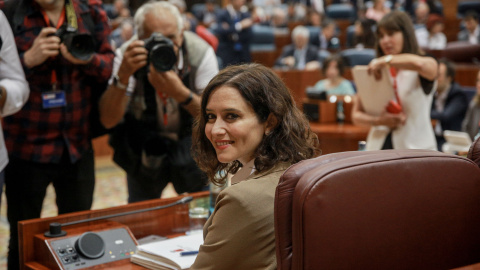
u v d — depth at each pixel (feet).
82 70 11.43
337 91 24.82
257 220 5.72
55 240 7.80
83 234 7.89
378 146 13.21
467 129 19.75
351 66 30.66
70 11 11.14
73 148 11.57
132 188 13.10
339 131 19.11
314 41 40.91
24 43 10.94
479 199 5.96
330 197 5.03
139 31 12.03
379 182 5.29
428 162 5.63
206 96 6.42
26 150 11.25
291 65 35.60
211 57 12.55
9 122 11.24
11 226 11.34
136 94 12.25
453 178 5.76
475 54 29.78
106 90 11.71
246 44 41.19
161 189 13.00
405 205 5.43
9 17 10.90
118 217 8.70
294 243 5.07
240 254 5.77
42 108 11.19
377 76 12.71
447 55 30.50
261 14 46.78
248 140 6.24
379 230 5.27
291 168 5.31
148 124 12.42
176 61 11.93
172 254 7.47
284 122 6.28
